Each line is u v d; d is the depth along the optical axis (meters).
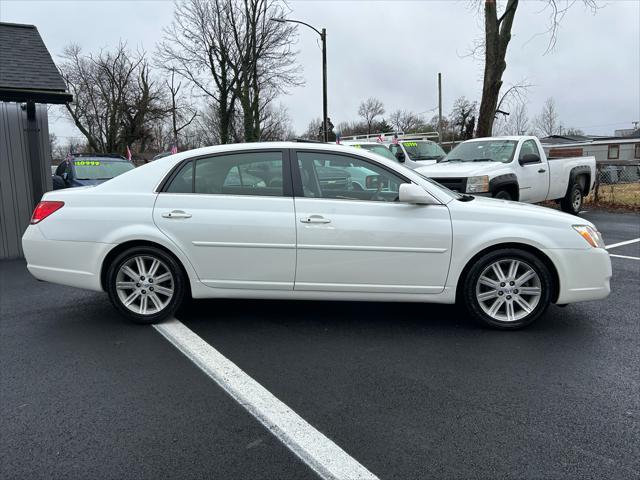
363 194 4.39
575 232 4.32
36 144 8.15
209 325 4.60
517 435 2.81
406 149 15.04
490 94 15.15
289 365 3.75
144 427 2.91
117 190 4.53
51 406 3.16
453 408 3.11
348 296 4.41
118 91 46.12
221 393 3.32
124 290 4.59
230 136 34.97
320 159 4.45
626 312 4.95
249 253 4.36
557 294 4.38
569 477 2.46
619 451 2.66
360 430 2.87
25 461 2.59
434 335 4.35
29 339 4.30
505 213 4.35
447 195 4.46
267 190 4.39
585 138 47.22
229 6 29.89
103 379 3.53
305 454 2.65
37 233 4.57
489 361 3.80
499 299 4.42
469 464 2.56
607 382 3.45
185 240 4.39
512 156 9.72
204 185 4.46
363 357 3.89
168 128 55.56
